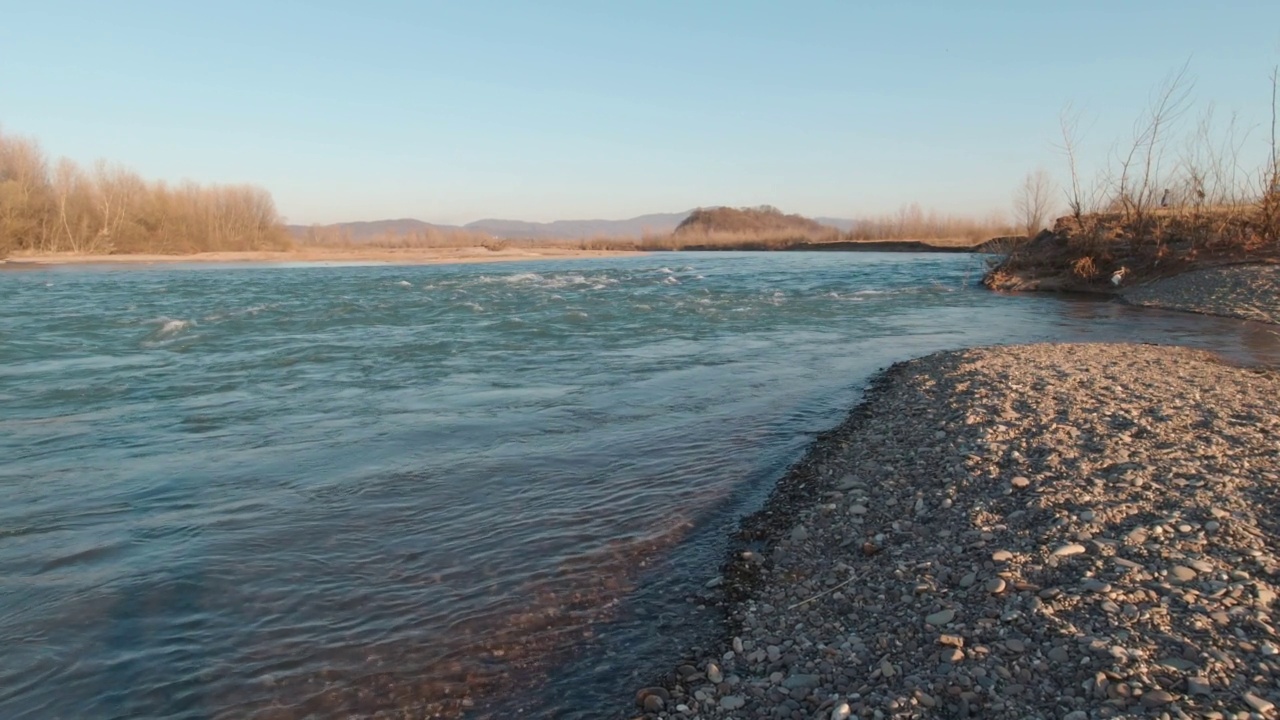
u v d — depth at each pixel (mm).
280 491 7809
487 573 6102
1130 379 11047
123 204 62406
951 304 24812
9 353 15445
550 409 11086
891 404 10695
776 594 5590
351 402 11539
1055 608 4668
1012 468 7211
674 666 4781
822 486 7660
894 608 5102
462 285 31812
